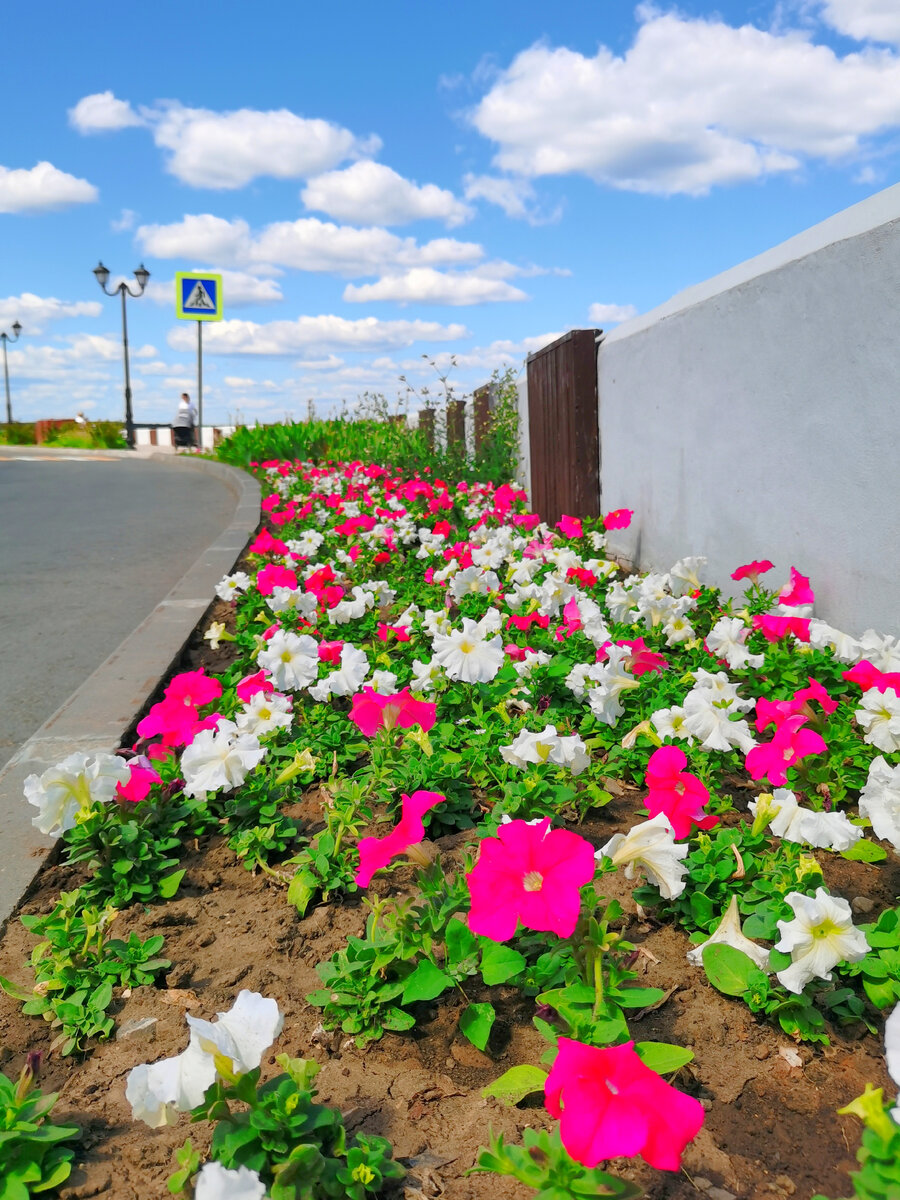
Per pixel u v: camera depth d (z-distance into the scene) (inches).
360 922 104.5
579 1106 55.4
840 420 170.1
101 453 1201.4
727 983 83.6
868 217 160.4
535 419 401.4
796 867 91.2
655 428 263.0
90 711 168.6
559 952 83.1
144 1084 61.6
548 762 114.7
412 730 134.7
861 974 85.4
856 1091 75.3
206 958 100.0
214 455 980.6
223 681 187.5
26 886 113.3
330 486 525.7
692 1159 69.1
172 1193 63.9
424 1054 83.1
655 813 98.5
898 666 140.1
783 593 174.6
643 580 203.2
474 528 339.6
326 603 205.9
